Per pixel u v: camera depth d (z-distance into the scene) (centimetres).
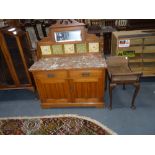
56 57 309
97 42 291
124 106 316
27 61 323
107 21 589
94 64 270
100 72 271
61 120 295
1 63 321
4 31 286
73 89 296
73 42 293
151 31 351
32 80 338
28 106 338
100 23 591
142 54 366
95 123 283
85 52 303
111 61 322
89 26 573
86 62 280
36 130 279
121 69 315
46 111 320
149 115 291
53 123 290
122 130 265
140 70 374
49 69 268
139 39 350
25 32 312
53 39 292
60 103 317
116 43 353
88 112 308
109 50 554
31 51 326
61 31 284
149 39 348
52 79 286
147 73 373
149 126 269
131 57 365
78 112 310
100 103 308
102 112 305
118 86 381
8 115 318
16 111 327
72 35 287
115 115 297
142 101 327
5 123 300
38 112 319
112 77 280
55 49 302
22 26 438
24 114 317
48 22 528
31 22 506
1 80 341
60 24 279
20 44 297
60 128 279
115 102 329
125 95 349
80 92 300
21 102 352
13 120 305
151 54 381
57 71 274
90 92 298
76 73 275
